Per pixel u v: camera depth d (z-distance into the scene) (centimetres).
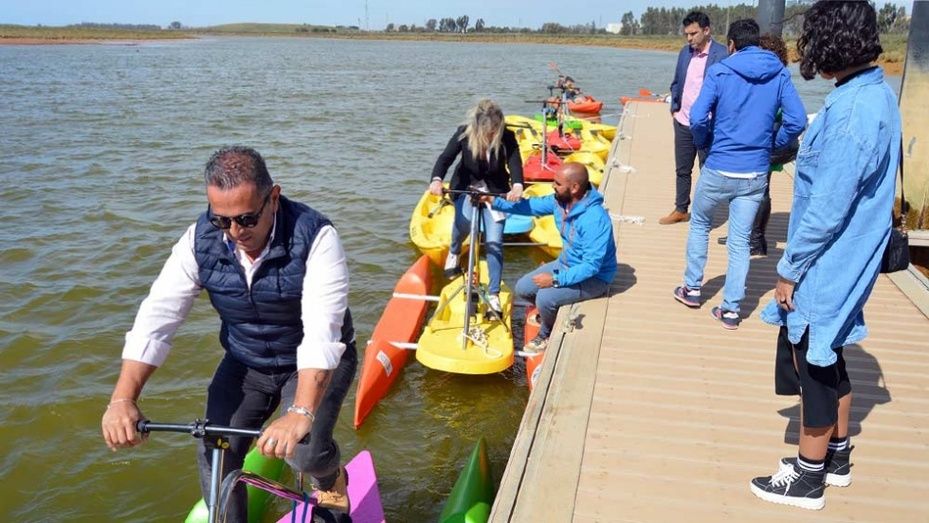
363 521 376
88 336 662
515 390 577
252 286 278
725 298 512
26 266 834
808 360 298
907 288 573
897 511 324
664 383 438
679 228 768
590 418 401
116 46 8875
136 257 870
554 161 1207
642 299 569
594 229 529
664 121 1590
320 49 8812
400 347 590
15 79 3350
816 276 291
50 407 547
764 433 387
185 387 577
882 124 273
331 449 314
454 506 396
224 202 250
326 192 1202
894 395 418
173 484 468
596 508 329
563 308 549
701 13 705
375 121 2083
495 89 3172
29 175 1282
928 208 719
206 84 3269
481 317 601
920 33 697
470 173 607
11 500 455
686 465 360
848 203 274
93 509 446
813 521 319
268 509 435
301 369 265
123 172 1323
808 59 287
